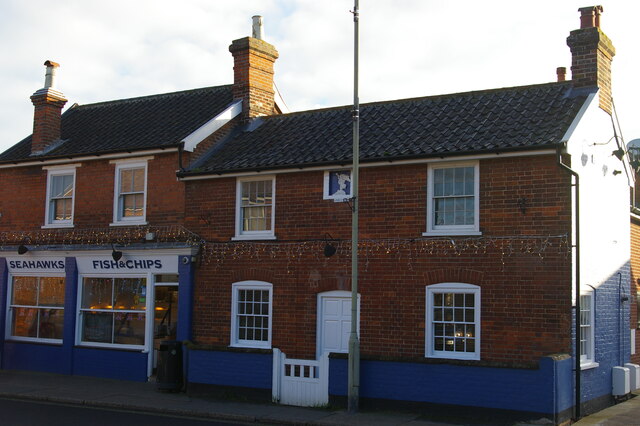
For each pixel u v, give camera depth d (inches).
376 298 644.1
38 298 874.1
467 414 578.2
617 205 713.0
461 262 609.6
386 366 617.0
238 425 570.6
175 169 781.3
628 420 584.4
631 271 769.6
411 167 641.0
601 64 675.4
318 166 679.7
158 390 722.2
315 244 681.0
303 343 677.3
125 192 818.2
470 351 603.5
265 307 706.2
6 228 903.7
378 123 732.7
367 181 660.1
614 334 682.8
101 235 815.7
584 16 677.9
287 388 649.0
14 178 906.1
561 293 569.9
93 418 583.5
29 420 566.3
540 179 586.2
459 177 625.0
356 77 613.9
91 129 928.3
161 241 771.4
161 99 960.9
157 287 789.9
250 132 823.7
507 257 591.8
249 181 730.8
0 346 880.3
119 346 803.4
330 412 608.1
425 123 697.0
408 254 632.4
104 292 822.5
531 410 552.7
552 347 570.3
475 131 644.7
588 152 629.9
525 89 701.9
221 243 731.4
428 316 619.2
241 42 861.2
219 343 722.2
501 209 599.8
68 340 829.8
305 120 808.9
